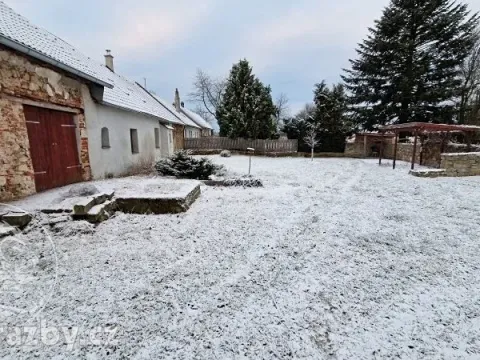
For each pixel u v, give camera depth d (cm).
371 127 1998
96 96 678
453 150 1116
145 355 169
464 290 244
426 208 516
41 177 505
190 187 545
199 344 178
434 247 338
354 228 407
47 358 166
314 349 175
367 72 1939
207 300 226
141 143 1030
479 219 446
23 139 455
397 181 827
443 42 1698
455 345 180
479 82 1653
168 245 336
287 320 203
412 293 239
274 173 991
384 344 180
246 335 187
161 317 204
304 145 1862
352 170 1098
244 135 1920
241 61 1884
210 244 342
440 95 1670
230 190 667
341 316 208
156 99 1897
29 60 467
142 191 502
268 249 330
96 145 700
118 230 378
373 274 272
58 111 561
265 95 1977
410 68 1733
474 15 1625
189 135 2422
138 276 262
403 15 1709
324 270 280
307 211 493
